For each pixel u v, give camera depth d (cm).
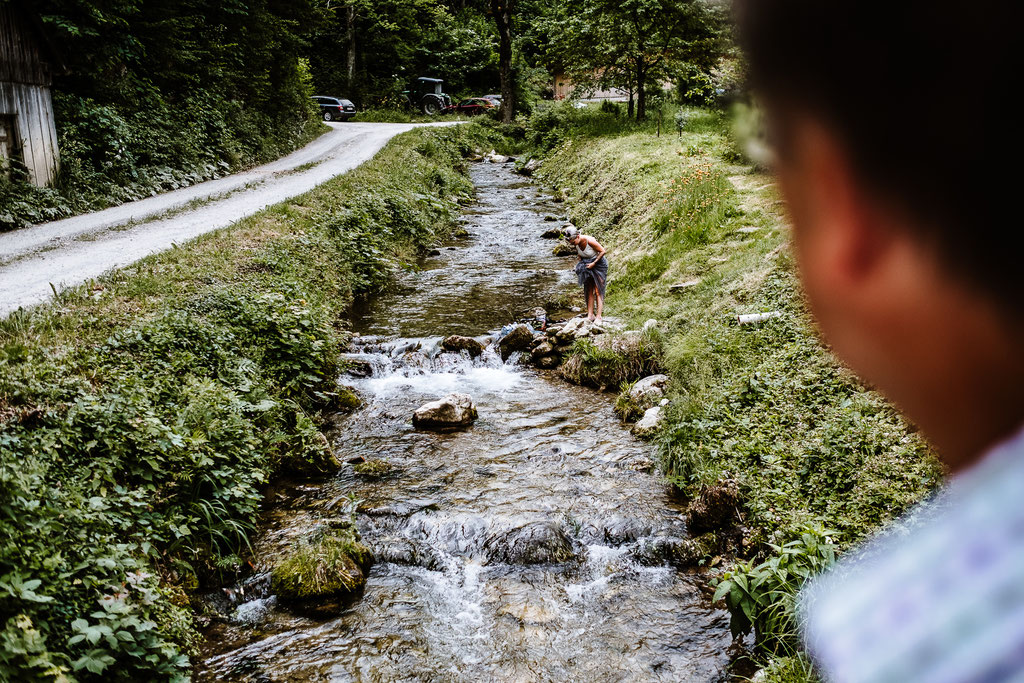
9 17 1636
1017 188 29
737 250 1211
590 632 525
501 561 613
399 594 577
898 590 32
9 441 552
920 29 30
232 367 842
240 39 2850
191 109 2419
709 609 543
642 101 2930
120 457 603
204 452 659
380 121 4694
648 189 1733
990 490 29
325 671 489
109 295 947
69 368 704
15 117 1650
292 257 1310
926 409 32
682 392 859
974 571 29
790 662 415
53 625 429
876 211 32
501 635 525
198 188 2103
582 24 3030
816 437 648
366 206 1839
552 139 3366
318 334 1009
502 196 2603
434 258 1734
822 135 33
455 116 4906
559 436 836
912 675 30
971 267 30
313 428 797
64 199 1686
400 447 816
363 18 5084
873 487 548
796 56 33
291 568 582
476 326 1223
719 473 671
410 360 1067
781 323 872
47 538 468
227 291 999
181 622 495
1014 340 29
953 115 30
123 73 2169
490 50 5491
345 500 695
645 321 1077
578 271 1141
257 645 517
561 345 1092
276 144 2927
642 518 654
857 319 33
